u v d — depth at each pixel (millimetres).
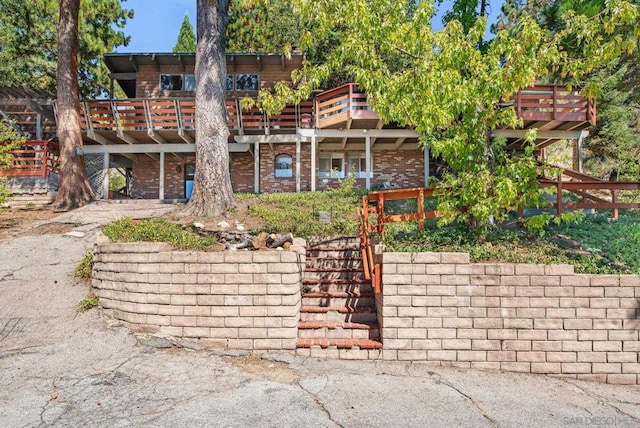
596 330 5070
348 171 18078
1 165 13633
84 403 3961
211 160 10055
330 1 6742
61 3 14391
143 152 17484
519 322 5129
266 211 10289
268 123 16453
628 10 6113
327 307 6059
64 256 8273
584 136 14953
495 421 3775
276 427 3535
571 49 8852
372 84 6668
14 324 5750
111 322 5812
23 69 23625
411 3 8984
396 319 5219
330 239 8172
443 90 6297
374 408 3934
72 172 14062
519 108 13398
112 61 18422
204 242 6699
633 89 18594
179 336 5457
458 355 5145
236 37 24984
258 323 5355
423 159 18047
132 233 7195
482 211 6355
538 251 6484
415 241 7199
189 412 3785
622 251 6961
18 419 3660
